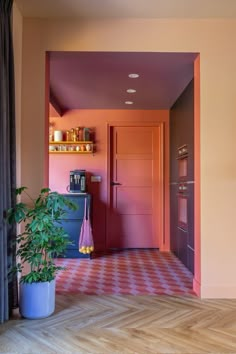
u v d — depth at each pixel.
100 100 4.97
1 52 2.39
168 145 5.58
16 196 2.70
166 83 4.10
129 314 2.66
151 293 3.20
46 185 3.09
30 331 2.34
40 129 3.03
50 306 2.62
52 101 4.70
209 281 3.07
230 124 3.10
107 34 3.06
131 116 5.58
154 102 5.09
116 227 5.62
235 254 3.07
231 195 3.09
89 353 2.04
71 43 3.05
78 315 2.63
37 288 2.55
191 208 3.92
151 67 3.52
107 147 5.56
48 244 2.59
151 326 2.44
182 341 2.20
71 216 4.90
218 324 2.48
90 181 5.56
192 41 3.09
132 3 2.76
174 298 3.05
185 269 4.19
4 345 2.13
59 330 2.36
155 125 5.60
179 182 4.69
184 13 2.96
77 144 5.49
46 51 3.05
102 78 3.92
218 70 3.11
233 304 2.90
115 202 5.63
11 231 2.61
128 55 3.15
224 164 3.09
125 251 5.47
